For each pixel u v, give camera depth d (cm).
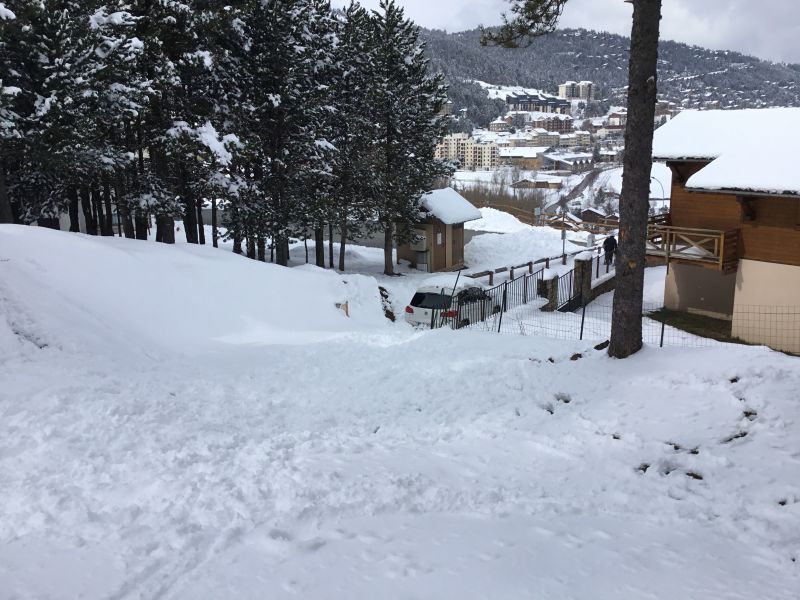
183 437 803
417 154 3216
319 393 1148
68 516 571
